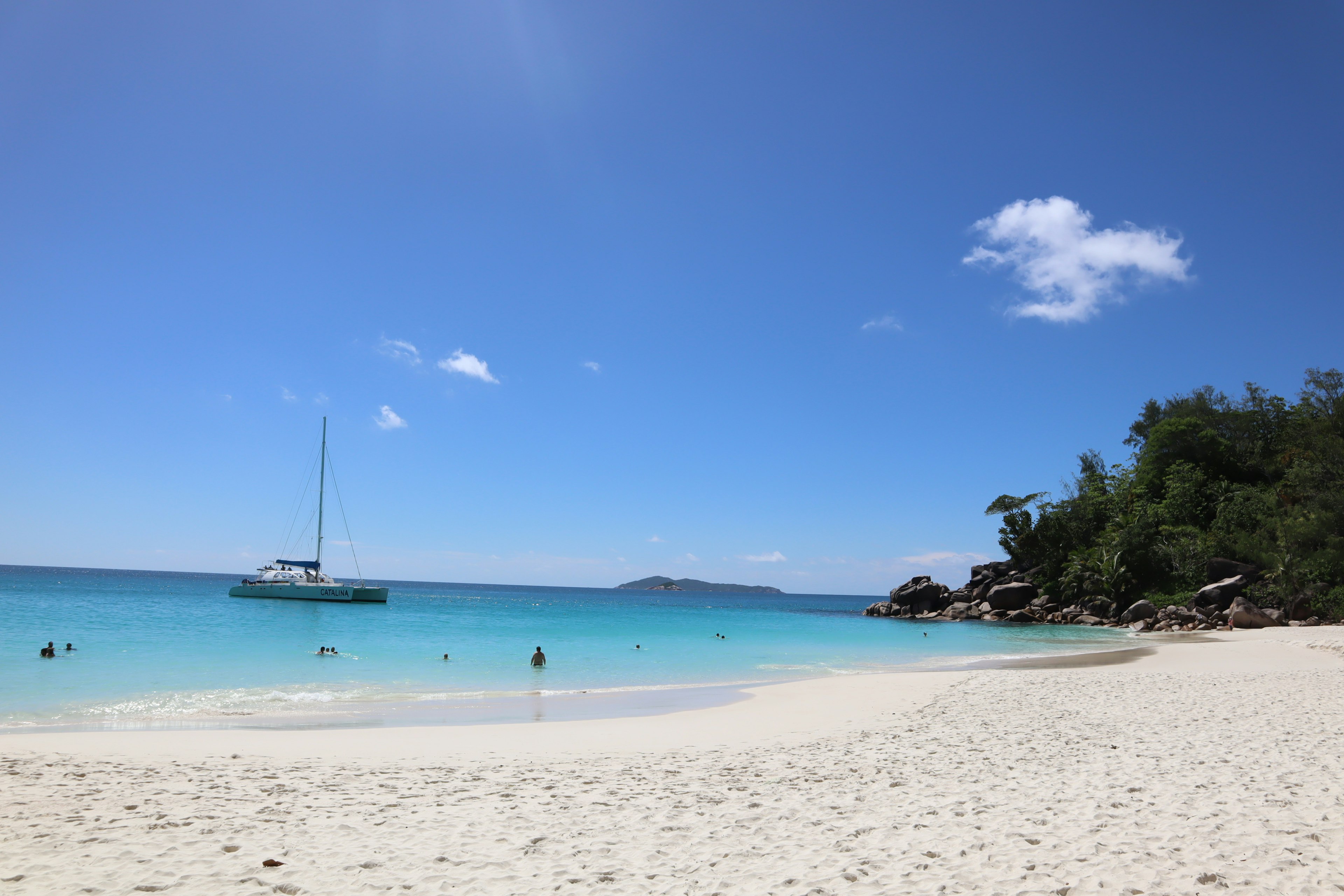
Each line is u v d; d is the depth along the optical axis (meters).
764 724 16.17
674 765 11.62
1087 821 8.01
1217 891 6.12
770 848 7.43
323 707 19.86
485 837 7.83
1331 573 48.72
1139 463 74.94
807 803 9.12
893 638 49.69
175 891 6.33
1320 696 18.11
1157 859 6.83
